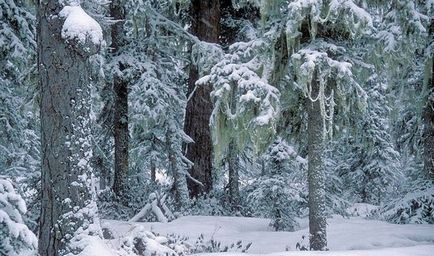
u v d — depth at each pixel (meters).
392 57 8.83
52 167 5.75
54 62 5.79
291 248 9.09
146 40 15.20
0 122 13.72
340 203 13.96
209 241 9.20
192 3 17.25
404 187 13.90
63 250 5.62
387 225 11.02
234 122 8.30
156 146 18.05
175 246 7.33
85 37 5.75
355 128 9.50
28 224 8.24
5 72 12.52
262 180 12.41
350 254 6.47
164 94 14.59
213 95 8.39
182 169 15.84
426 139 13.07
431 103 12.59
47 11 5.87
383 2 9.28
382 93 21.52
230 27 17.84
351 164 26.27
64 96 5.78
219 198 16.58
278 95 8.20
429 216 12.29
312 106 8.21
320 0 7.60
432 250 6.93
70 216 5.69
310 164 8.23
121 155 15.58
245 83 8.05
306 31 8.51
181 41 16.31
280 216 12.10
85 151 5.89
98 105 16.06
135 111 14.03
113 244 6.48
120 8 14.82
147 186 16.98
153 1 16.94
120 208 14.75
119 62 15.00
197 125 16.80
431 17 11.10
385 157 24.77
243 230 11.97
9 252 5.31
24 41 11.41
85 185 5.82
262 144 9.10
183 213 14.65
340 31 8.55
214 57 14.59
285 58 8.80
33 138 18.92
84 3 11.05
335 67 7.78
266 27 8.74
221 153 8.63
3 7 10.95
